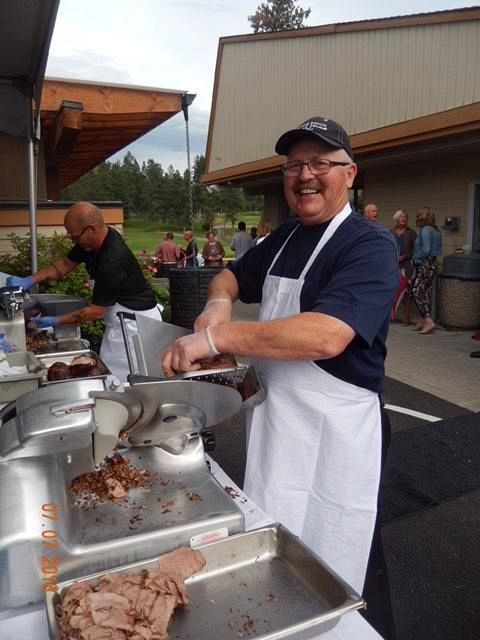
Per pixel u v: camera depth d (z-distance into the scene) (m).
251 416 1.70
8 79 4.22
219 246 11.24
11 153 7.11
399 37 7.12
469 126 6.02
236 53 10.78
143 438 1.29
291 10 34.44
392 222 8.95
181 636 0.97
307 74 9.02
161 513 1.20
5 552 1.03
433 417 4.16
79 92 5.88
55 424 0.98
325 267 1.52
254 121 10.59
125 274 3.01
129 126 7.49
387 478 3.22
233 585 1.09
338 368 1.52
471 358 5.77
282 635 0.90
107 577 1.01
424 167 8.12
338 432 1.54
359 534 1.62
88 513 1.19
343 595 0.99
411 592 2.29
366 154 7.84
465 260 6.95
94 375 2.32
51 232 6.04
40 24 3.25
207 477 1.33
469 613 2.18
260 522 1.29
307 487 1.61
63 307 3.03
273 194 12.12
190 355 1.33
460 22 6.21
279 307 1.63
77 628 0.88
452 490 3.09
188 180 6.32
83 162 12.99
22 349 2.62
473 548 2.58
